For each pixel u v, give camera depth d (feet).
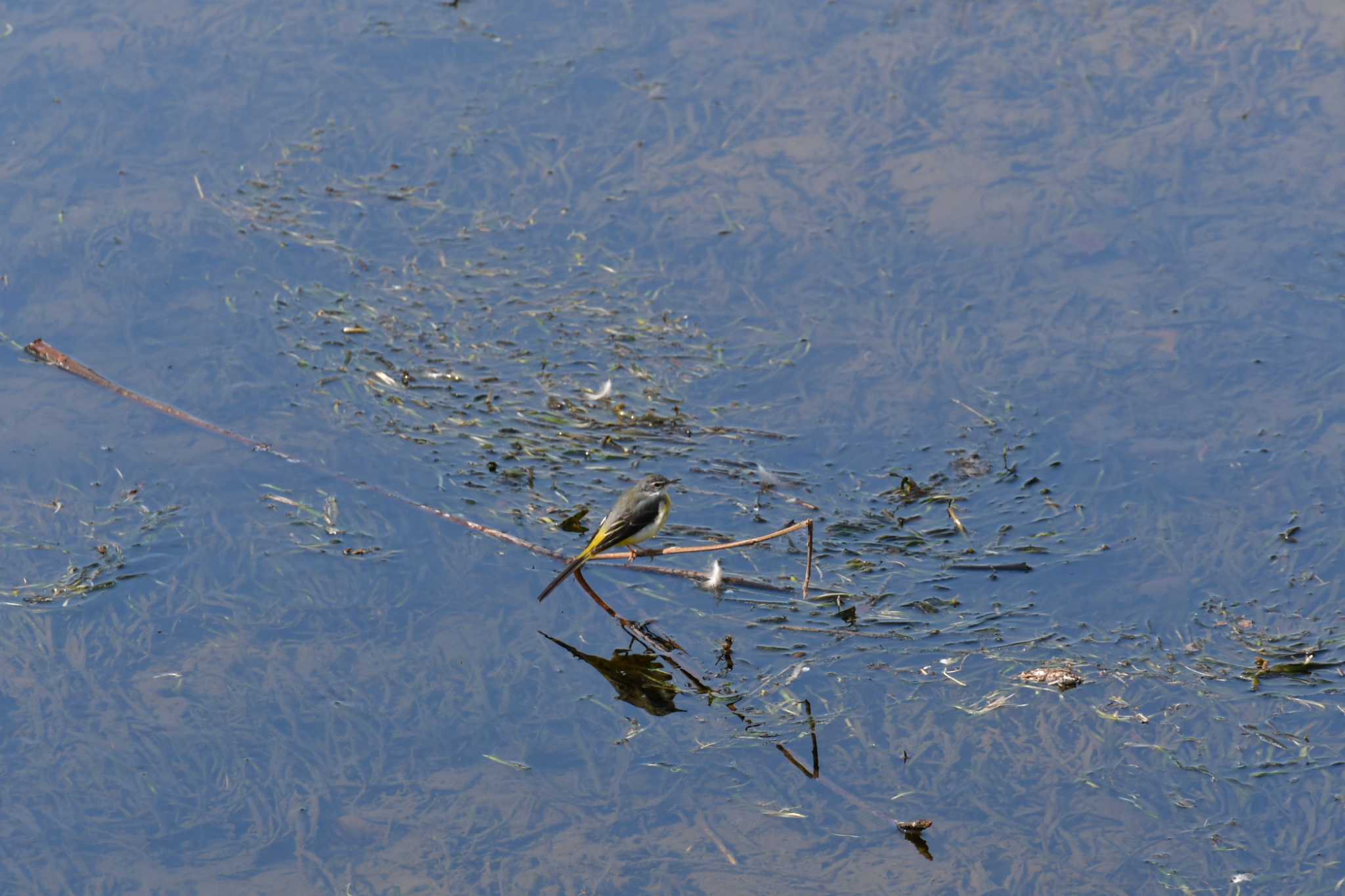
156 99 63.62
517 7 70.79
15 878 31.48
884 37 67.46
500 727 35.99
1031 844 32.37
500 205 57.98
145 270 54.08
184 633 38.73
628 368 50.14
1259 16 67.72
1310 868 31.50
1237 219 55.21
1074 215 55.77
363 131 62.08
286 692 36.81
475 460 46.14
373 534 42.63
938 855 32.09
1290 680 37.09
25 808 33.27
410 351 50.90
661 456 46.37
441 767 34.76
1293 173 57.31
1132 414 47.26
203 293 53.21
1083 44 66.28
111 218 56.49
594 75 65.10
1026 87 63.26
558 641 38.96
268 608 39.65
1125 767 34.58
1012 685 37.29
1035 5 69.72
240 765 34.65
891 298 52.65
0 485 43.93
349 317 52.29
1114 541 42.37
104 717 35.86
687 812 33.47
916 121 61.36
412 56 66.74
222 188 58.65
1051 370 49.19
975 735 35.76
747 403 48.60
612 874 31.58
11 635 38.34
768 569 41.70
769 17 69.36
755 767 34.83
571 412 48.29
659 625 39.73
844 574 41.57
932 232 55.52
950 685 37.42
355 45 67.51
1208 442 45.85
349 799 33.76
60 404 47.67
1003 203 56.54
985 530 43.04
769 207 57.16
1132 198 56.44
